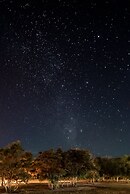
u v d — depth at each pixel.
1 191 71.75
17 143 72.19
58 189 81.50
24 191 72.94
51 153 85.62
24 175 72.75
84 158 94.25
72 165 93.06
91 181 138.38
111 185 104.44
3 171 70.88
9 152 71.25
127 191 78.00
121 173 134.50
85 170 94.75
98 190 79.81
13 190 74.00
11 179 75.56
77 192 73.12
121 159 136.62
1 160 70.69
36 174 83.44
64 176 94.75
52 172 83.69
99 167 123.44
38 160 84.06
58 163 86.12
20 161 71.94
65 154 92.56
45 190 77.06
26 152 73.19
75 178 98.88
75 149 94.75
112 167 134.12
